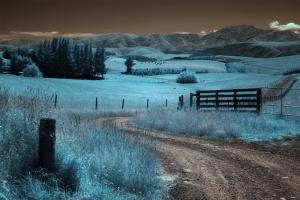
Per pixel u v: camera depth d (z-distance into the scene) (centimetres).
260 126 1953
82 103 6022
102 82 12450
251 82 12850
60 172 674
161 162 1134
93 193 679
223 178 1006
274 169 1134
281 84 8556
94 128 1141
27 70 11919
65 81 11150
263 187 935
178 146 1473
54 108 1018
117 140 1064
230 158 1281
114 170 830
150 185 854
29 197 598
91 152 898
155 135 1720
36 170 641
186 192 865
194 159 1230
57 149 718
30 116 790
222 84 13425
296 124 2052
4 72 13825
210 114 2275
